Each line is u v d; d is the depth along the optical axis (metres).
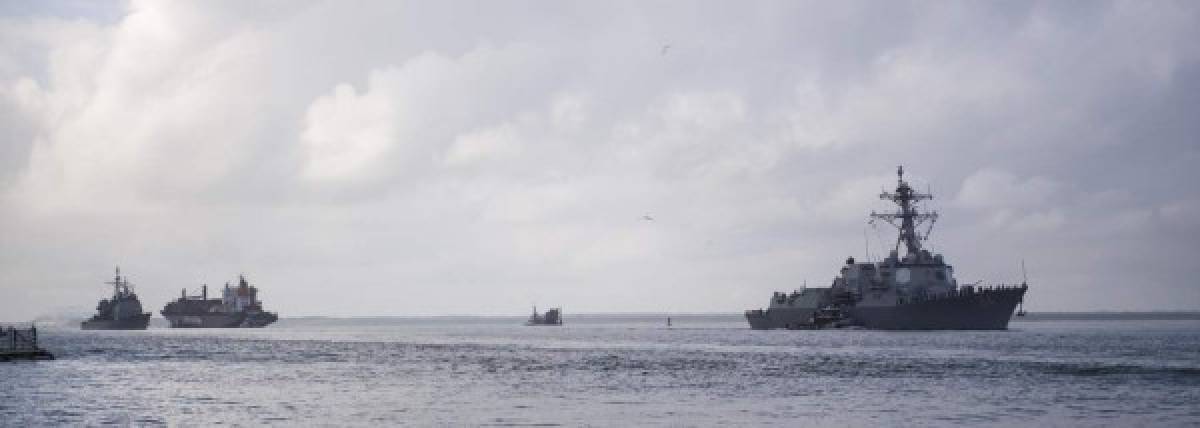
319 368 110.50
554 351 151.62
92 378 93.38
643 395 76.44
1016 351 130.38
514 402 71.62
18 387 83.19
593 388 82.56
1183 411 63.03
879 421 60.44
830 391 78.56
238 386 85.62
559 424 59.81
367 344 190.88
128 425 59.81
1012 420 60.03
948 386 80.88
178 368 109.62
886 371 97.12
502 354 142.75
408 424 59.81
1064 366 99.88
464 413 64.94
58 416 64.00
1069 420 59.72
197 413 65.44
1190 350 131.38
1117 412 62.94
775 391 78.94
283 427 58.66
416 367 111.88
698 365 110.81
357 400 73.31
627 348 160.62
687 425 59.38
